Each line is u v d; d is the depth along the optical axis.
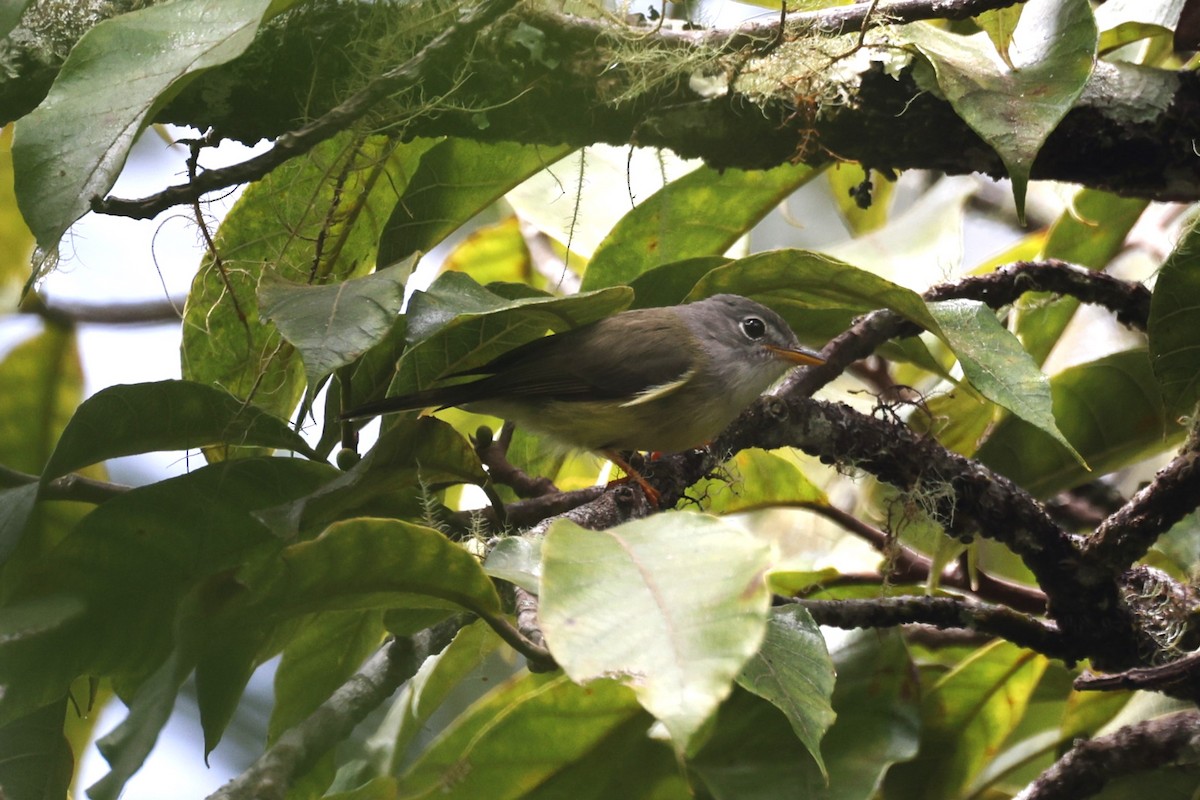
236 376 7.04
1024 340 8.20
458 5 6.40
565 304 6.04
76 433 5.58
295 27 6.37
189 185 5.63
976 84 5.77
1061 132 6.58
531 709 6.38
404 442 5.69
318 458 6.14
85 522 5.53
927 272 9.19
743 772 6.07
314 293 5.15
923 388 8.93
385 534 4.60
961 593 7.49
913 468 6.56
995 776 7.45
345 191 7.02
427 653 5.83
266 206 6.96
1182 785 6.35
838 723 6.30
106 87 5.17
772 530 9.58
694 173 7.65
